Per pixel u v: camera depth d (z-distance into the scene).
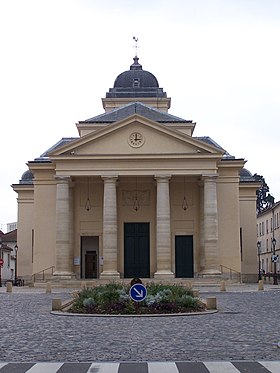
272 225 84.44
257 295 34.50
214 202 47.06
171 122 52.91
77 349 13.23
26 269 57.44
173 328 17.14
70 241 48.97
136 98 61.25
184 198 50.75
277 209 81.00
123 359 11.84
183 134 47.34
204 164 47.25
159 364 11.17
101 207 50.75
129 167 47.22
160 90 62.31
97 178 49.44
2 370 10.68
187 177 49.59
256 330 16.64
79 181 50.50
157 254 46.66
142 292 21.02
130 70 64.12
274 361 11.44
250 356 12.09
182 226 50.56
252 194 57.16
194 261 50.16
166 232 46.59
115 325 18.06
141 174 47.19
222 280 41.84
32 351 13.05
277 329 16.91
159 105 61.47
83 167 47.34
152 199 50.94
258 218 96.56
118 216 50.69
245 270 56.41
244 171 59.00
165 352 12.68
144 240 50.66
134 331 16.41
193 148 47.53
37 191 50.34
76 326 17.91
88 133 51.53
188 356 12.14
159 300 22.55
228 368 10.68
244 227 56.81
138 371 10.47
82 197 50.78
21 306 26.97
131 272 50.22
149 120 47.44
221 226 49.62
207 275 45.91
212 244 46.59
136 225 50.84
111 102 61.22
